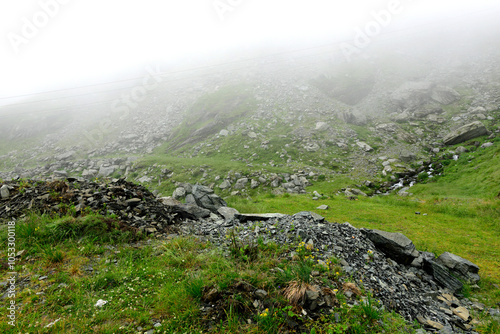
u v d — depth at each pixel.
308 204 22.03
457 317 6.19
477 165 29.72
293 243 7.58
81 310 4.19
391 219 16.64
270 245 7.30
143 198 10.84
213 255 6.59
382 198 26.53
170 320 4.10
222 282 4.78
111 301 4.54
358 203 22.50
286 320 4.12
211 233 9.48
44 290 4.71
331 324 4.13
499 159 26.81
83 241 6.94
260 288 4.82
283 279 5.07
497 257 10.30
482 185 23.48
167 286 5.05
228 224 10.80
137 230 8.30
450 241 12.37
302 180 38.81
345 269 6.50
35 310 4.10
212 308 4.40
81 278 5.23
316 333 3.97
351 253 7.65
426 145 44.88
